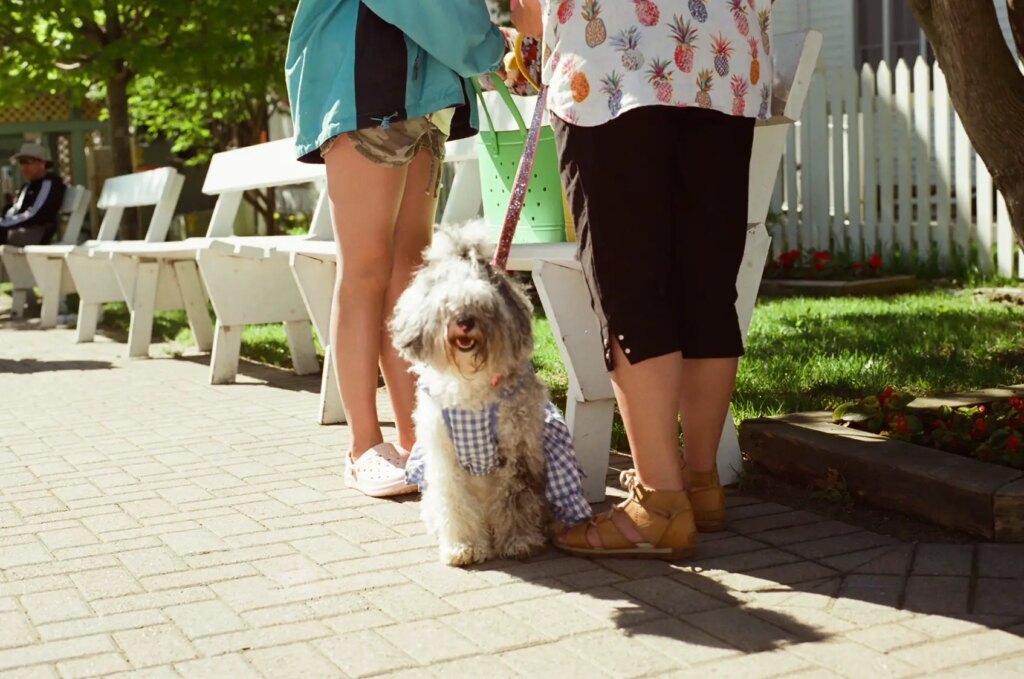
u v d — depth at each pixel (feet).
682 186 11.25
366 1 13.46
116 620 10.09
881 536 11.71
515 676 8.64
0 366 27.89
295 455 16.63
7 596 10.79
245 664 9.04
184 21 42.60
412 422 15.23
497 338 10.42
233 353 23.77
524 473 11.48
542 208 14.56
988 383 17.61
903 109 33.99
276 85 44.88
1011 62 15.48
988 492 11.29
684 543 11.18
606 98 10.53
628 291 10.87
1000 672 8.31
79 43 41.78
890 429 13.92
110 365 27.43
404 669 8.85
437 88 14.07
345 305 14.73
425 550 11.89
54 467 16.26
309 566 11.46
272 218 56.54
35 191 43.19
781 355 21.22
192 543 12.34
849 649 8.87
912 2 16.43
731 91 10.80
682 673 8.59
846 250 35.27
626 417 11.26
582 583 10.70
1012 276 31.73
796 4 47.14
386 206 14.30
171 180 29.99
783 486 13.67
